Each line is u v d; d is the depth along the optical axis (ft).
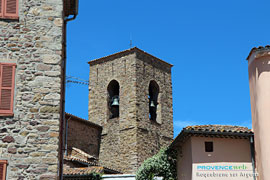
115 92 146.41
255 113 64.28
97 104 144.66
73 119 125.49
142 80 140.15
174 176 75.97
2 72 50.16
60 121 53.93
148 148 135.74
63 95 62.23
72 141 124.26
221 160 66.18
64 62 63.41
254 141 65.41
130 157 132.16
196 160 66.03
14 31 51.80
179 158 74.43
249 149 66.64
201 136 67.05
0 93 49.52
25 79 50.42
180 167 73.51
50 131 49.21
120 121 137.59
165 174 76.13
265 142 61.05
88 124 134.10
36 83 50.42
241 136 66.33
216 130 65.98
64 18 60.85
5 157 47.91
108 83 143.84
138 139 133.28
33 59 51.13
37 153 48.39
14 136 48.62
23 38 51.67
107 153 137.28
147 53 143.64
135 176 87.35
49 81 50.70
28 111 49.52
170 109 147.74
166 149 76.64
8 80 50.06
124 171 132.16
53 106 50.03
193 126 67.46
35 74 50.70
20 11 52.49
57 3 53.42
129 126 135.03
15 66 50.57
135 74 138.10
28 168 47.91
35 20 52.44
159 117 143.33
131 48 140.15
